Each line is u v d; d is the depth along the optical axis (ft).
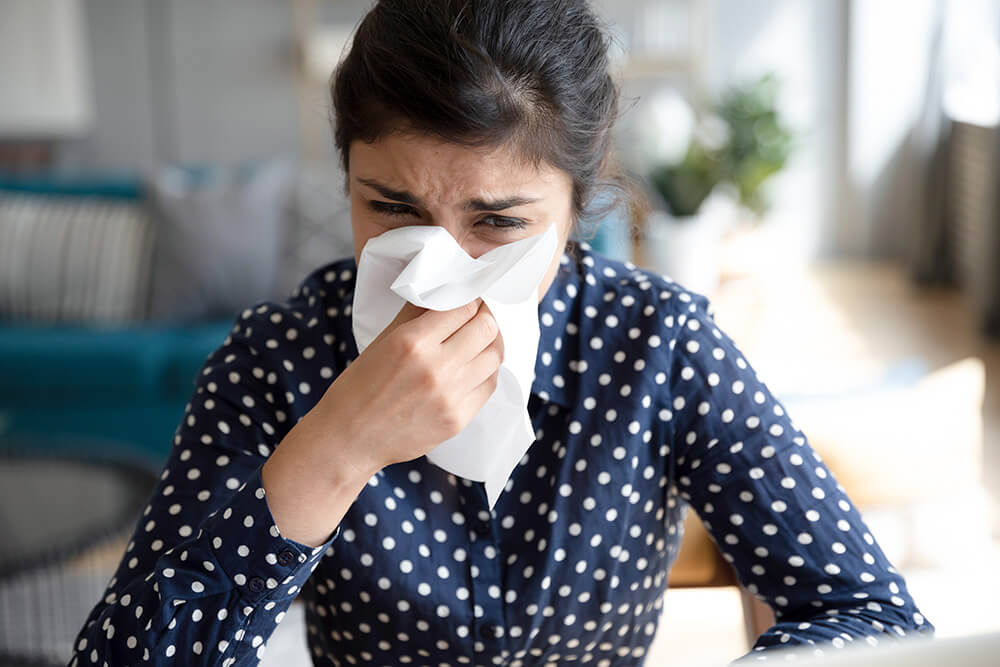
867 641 2.69
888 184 18.48
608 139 2.79
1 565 5.70
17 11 16.79
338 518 2.52
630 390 2.97
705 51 18.33
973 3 16.10
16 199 11.91
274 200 11.38
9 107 17.02
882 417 3.91
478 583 2.93
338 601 3.00
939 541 3.75
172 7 18.52
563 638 3.03
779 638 2.70
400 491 2.93
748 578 3.03
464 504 2.92
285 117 18.94
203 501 2.83
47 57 17.06
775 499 2.93
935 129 16.34
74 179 12.14
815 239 18.88
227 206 11.18
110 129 18.86
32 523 6.23
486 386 2.48
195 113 18.93
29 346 10.28
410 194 2.49
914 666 1.39
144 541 2.80
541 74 2.48
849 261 18.85
